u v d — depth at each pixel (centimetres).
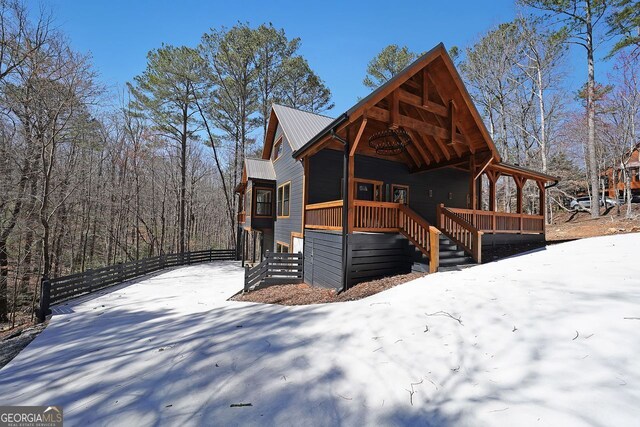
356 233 652
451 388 210
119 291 925
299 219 1005
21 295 1180
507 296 383
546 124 1978
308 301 580
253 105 2152
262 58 2011
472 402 191
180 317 539
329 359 274
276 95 2166
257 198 1400
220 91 2059
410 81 700
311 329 361
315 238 825
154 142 2055
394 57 2019
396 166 1112
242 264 1609
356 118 601
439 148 942
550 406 175
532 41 1778
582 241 848
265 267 902
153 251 2172
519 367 223
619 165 1544
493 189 1018
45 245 1049
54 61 1091
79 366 316
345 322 370
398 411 192
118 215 1870
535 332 273
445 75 728
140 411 213
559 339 254
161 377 266
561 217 1820
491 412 178
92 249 1817
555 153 1998
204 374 264
